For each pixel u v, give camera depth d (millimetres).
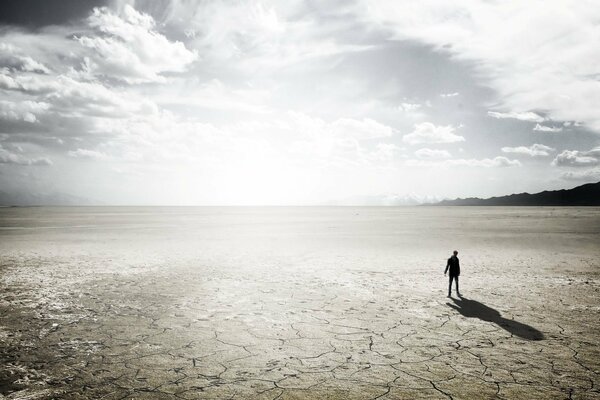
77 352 6727
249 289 12148
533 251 21703
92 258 19156
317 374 5812
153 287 12430
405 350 6840
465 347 6980
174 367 6070
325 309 9734
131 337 7543
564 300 10664
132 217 83000
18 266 16656
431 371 5922
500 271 15453
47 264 17250
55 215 94500
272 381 5562
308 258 19359
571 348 6914
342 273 15078
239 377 5703
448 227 45750
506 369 5984
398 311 9531
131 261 18188
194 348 6941
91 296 11133
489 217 80938
